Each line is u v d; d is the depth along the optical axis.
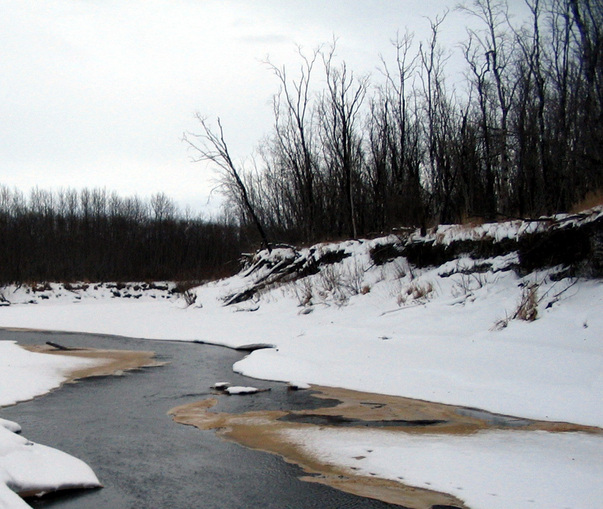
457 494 6.64
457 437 8.78
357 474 7.37
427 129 32.84
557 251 15.98
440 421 9.80
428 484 6.95
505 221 20.05
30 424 9.72
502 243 18.50
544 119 23.25
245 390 12.25
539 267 16.47
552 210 20.59
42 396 11.95
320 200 35.56
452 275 19.25
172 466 7.72
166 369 15.32
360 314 19.81
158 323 25.62
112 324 26.36
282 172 39.34
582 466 7.25
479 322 15.27
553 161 20.97
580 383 10.66
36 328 26.19
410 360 13.79
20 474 6.68
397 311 18.25
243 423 9.87
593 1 18.25
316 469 7.58
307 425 9.70
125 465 7.75
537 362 11.92
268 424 9.80
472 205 25.11
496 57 26.62
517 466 7.34
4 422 8.49
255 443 8.73
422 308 17.75
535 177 22.52
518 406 10.34
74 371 14.86
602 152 17.31
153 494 6.78
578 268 15.13
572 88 21.05
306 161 34.72
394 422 9.80
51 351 18.39
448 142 27.66
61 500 6.57
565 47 21.53
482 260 18.75
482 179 27.11
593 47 18.28
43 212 53.00
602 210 15.05
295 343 17.22
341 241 27.83
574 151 18.59
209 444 8.69
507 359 12.48
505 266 17.56
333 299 22.47
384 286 21.64
